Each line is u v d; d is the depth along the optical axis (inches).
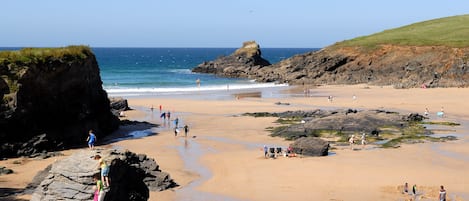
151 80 5782.5
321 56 5984.3
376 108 3346.5
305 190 1471.5
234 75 6348.4
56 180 1002.7
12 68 1987.0
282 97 4050.2
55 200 978.7
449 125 2691.9
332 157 1923.0
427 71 5029.5
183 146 2166.6
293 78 5565.9
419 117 2832.2
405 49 5506.9
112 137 2393.0
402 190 1465.3
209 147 2145.7
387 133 2412.6
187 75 6579.7
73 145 2148.1
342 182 1557.6
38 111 2049.7
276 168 1742.1
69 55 2279.8
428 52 5285.4
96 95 2514.8
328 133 2396.7
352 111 2901.1
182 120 2903.5
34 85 2037.4
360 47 5866.1
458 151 2041.1
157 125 2746.1
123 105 3245.6
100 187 925.2
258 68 6501.0
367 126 2468.0
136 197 1058.1
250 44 7293.3
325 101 3754.9
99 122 2427.4
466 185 1533.0
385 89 4539.9
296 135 2378.2
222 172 1695.4
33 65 2034.9
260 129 2593.5
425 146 2137.1
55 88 2154.3
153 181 1464.1
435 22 6963.6
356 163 1815.9
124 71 7396.7
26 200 1310.3
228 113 3159.5
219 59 7253.9
